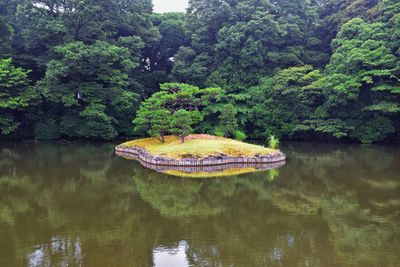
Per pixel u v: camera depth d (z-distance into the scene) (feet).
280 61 131.13
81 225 38.96
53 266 29.07
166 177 63.87
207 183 59.57
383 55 105.19
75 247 32.96
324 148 104.78
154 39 132.87
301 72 118.73
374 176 65.05
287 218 41.81
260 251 32.40
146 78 135.23
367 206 46.75
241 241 34.73
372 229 38.11
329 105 110.93
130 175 65.41
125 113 123.85
